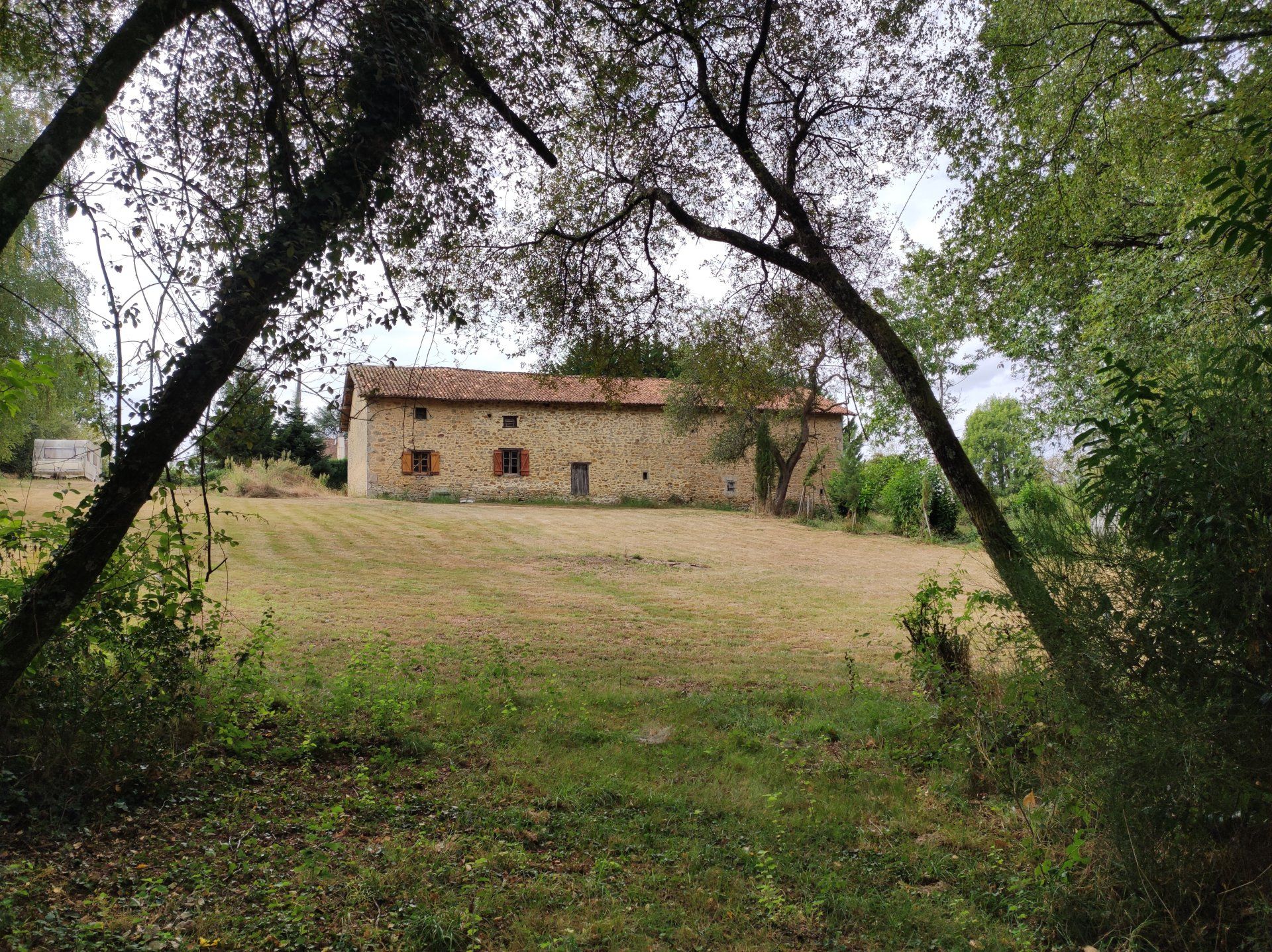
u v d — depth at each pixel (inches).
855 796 181.6
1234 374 119.2
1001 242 291.0
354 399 1119.6
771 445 1131.3
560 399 1168.8
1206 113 245.1
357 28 151.9
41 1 161.0
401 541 682.2
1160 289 323.3
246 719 202.2
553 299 305.1
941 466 215.9
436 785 176.2
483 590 482.3
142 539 167.5
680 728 227.5
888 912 129.3
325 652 293.0
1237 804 110.2
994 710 187.6
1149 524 120.9
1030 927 125.0
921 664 219.8
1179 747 110.2
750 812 170.2
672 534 848.3
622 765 194.4
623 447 1205.7
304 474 1179.9
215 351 137.9
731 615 434.9
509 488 1147.3
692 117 277.4
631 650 333.7
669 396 1046.4
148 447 134.5
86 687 156.3
